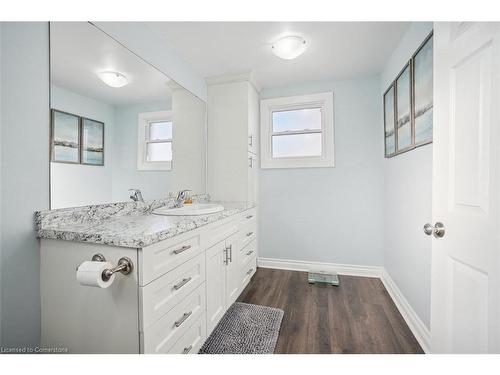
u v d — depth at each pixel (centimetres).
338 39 180
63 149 114
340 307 190
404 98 173
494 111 70
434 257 99
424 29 142
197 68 228
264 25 163
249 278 229
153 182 178
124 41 148
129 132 156
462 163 84
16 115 93
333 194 262
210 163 252
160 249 98
